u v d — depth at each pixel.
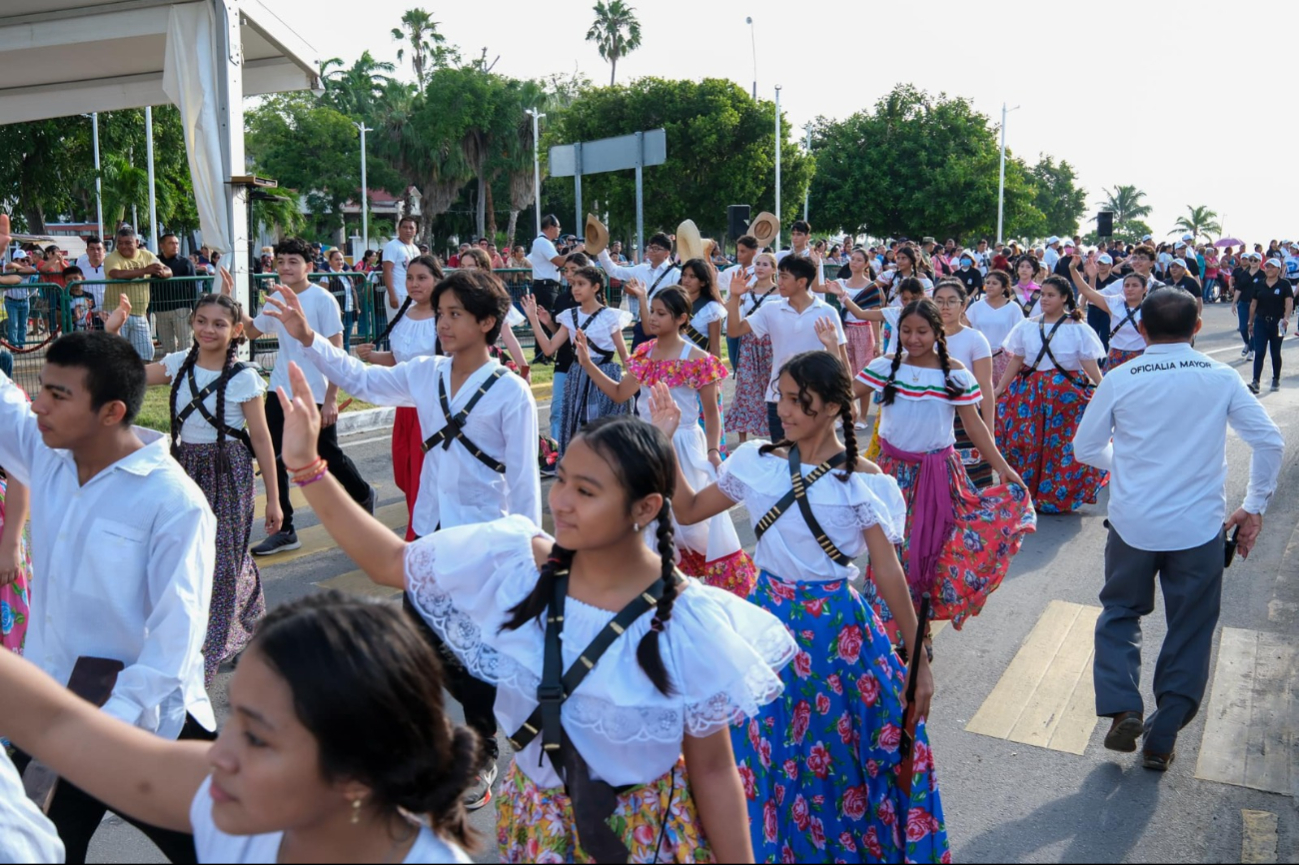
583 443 2.21
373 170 55.47
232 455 5.02
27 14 11.92
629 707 2.18
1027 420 8.57
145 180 29.42
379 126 56.03
